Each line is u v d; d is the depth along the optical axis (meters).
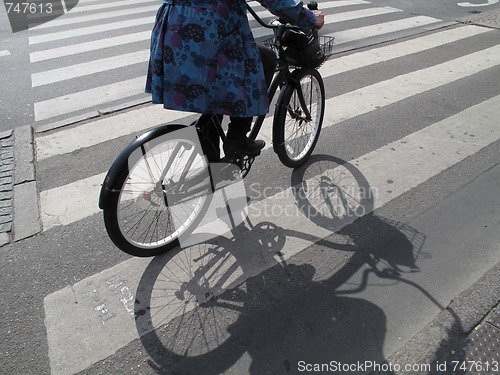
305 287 2.66
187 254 2.90
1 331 2.36
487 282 2.69
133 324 2.41
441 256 2.89
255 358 2.24
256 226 3.15
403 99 5.12
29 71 5.80
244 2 2.29
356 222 3.20
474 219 3.23
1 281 2.67
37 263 2.80
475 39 7.28
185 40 2.18
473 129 4.47
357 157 3.99
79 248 2.93
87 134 4.29
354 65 6.10
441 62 6.26
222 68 2.27
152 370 2.19
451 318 2.46
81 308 2.50
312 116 3.80
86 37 7.18
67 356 2.24
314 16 2.54
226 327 2.40
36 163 3.83
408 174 3.75
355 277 2.73
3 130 4.36
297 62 3.07
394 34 7.49
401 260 2.86
